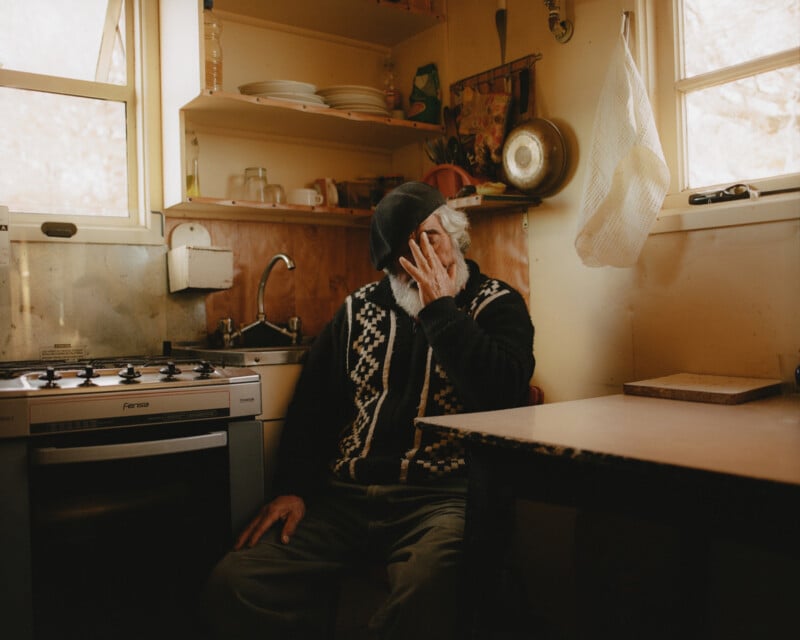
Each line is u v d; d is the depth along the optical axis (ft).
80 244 7.45
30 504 5.03
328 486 5.77
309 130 8.45
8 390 4.85
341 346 6.16
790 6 5.60
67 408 5.03
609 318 6.63
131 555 5.58
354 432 5.75
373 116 8.09
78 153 7.80
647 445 3.41
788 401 4.82
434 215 5.82
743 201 5.58
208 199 7.31
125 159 8.06
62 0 7.76
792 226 5.23
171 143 7.63
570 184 7.01
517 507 6.20
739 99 5.90
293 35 8.86
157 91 7.95
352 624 6.15
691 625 5.14
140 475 5.54
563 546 6.18
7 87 7.43
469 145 7.93
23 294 7.17
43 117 7.63
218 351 6.79
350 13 8.40
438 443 5.44
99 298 7.53
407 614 4.27
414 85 8.73
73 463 5.25
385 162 9.67
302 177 8.95
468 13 8.25
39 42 7.68
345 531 5.47
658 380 5.49
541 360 7.36
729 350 5.65
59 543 5.16
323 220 8.91
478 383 5.10
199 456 5.78
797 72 5.55
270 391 6.49
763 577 4.88
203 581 5.78
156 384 5.37
